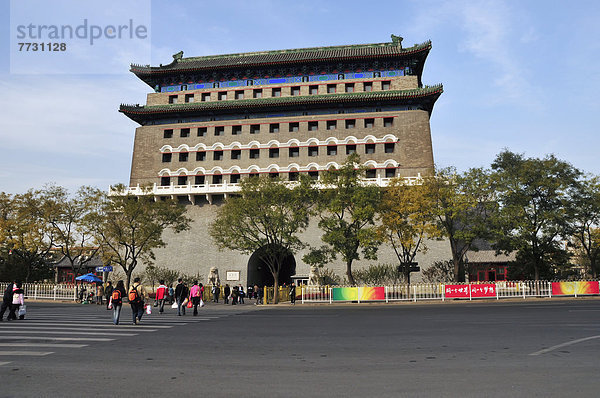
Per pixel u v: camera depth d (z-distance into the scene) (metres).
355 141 62.31
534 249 45.66
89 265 71.56
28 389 8.22
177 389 8.23
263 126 64.88
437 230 41.59
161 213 46.53
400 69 65.25
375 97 61.22
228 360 11.10
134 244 46.69
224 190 61.09
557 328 16.69
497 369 9.72
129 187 65.69
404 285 38.66
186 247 61.69
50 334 15.98
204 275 60.09
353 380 8.89
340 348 12.93
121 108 65.50
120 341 14.45
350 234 42.94
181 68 67.44
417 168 59.97
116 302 19.86
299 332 17.03
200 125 66.25
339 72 66.38
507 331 16.14
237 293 43.53
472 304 34.09
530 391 7.87
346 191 43.28
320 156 62.62
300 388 8.27
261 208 42.28
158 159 66.19
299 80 66.75
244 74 68.19
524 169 44.97
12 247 52.09
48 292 46.00
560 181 43.47
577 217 44.78
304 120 64.06
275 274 42.88
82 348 12.93
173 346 13.40
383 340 14.49
